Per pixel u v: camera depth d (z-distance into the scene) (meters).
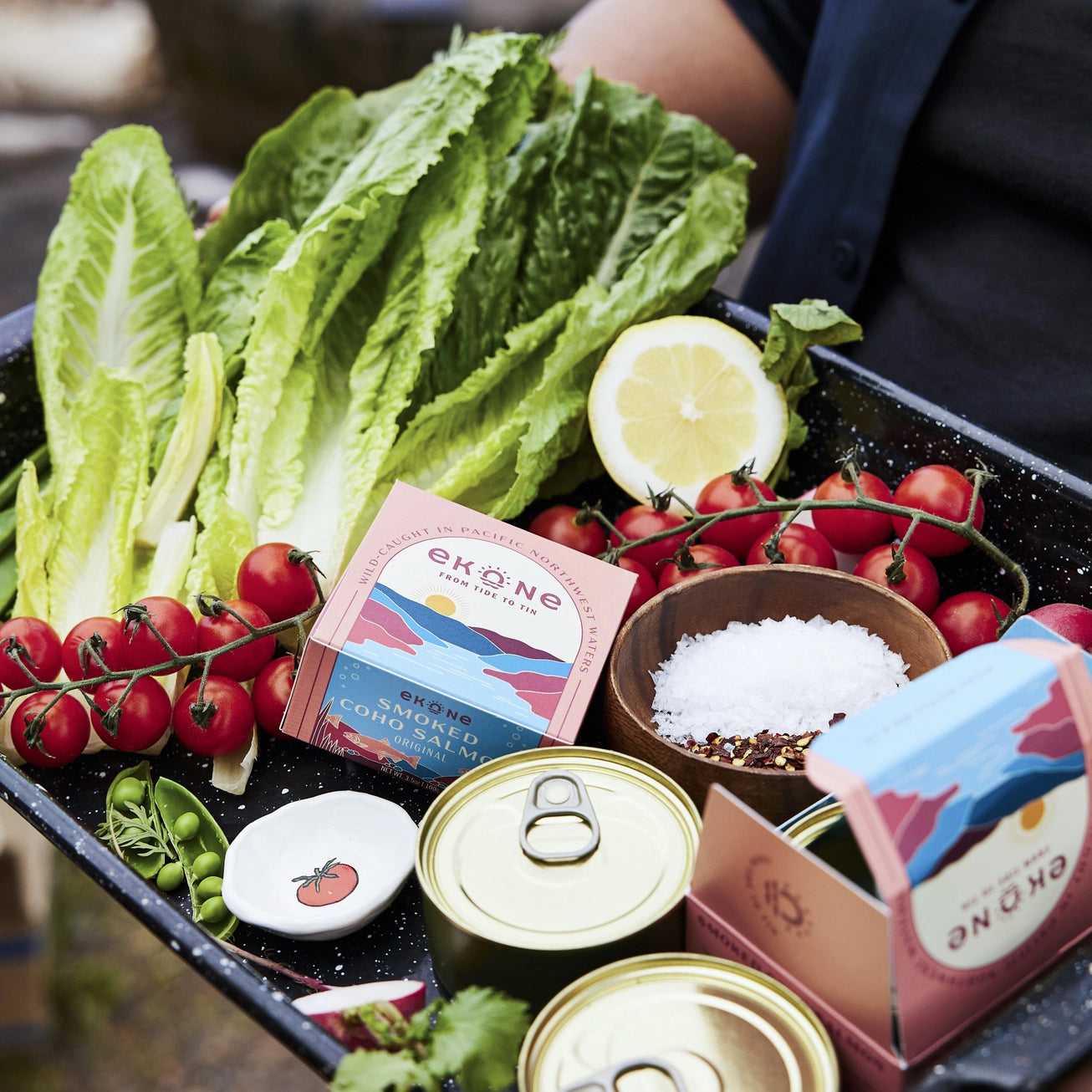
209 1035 1.19
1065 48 0.88
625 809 0.75
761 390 0.88
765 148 1.05
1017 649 0.70
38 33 2.82
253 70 2.16
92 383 0.87
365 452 0.87
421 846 0.74
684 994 0.70
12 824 1.10
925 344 0.93
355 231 0.90
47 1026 1.19
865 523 0.85
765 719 0.79
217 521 0.85
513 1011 0.70
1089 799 0.70
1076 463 0.89
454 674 0.78
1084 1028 0.68
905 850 0.67
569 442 0.89
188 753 0.82
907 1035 0.68
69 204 0.91
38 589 0.85
